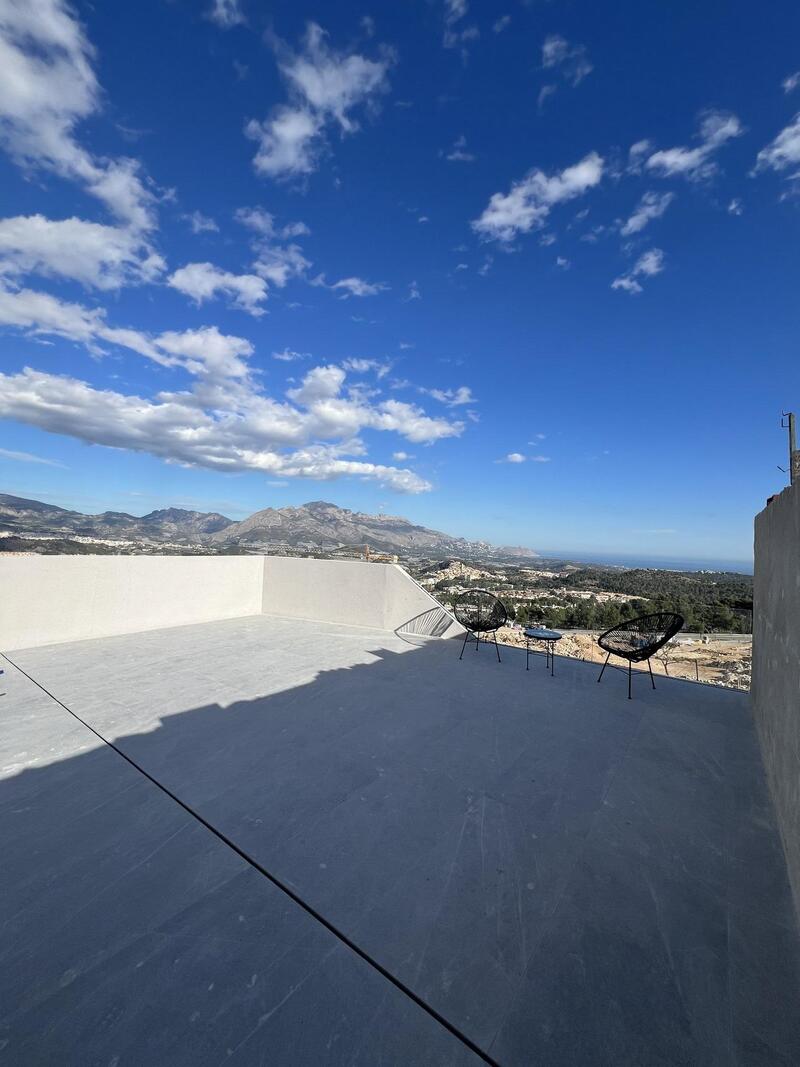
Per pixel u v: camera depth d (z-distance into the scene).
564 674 4.03
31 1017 1.03
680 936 1.29
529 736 2.71
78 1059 0.95
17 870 1.53
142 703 3.20
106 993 1.09
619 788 2.12
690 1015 1.06
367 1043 0.99
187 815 1.88
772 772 2.07
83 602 5.12
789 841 1.56
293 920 1.34
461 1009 1.07
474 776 2.22
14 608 4.64
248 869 1.56
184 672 3.96
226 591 6.57
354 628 6.00
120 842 1.70
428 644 5.18
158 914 1.35
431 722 2.91
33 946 1.23
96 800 1.99
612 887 1.49
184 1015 1.04
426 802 1.99
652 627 3.73
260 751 2.48
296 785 2.12
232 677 3.83
